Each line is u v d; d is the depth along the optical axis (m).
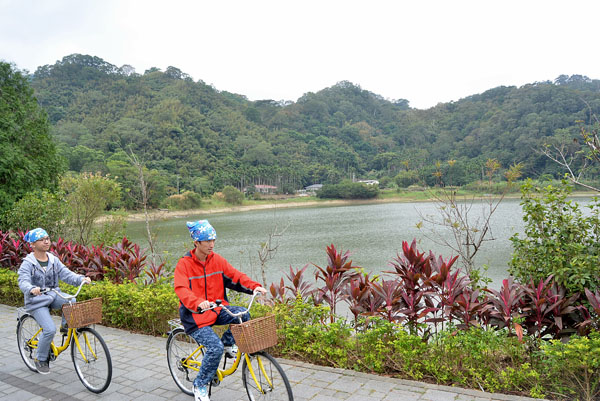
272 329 3.34
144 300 5.98
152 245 10.32
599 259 4.23
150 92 180.00
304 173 138.12
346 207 91.06
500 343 3.97
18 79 15.33
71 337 4.43
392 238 34.28
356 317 4.93
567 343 3.72
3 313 7.40
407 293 4.76
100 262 7.57
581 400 3.54
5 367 4.98
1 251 9.15
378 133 197.75
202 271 3.65
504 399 3.65
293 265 23.48
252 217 69.81
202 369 3.54
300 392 3.99
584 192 21.31
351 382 4.16
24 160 13.57
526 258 4.73
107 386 4.11
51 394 4.22
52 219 11.33
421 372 4.20
